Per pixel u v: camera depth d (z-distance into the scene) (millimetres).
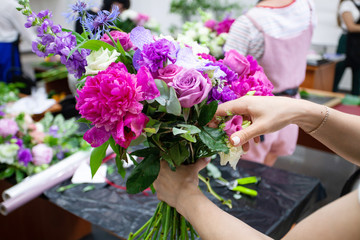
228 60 724
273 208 1107
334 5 4367
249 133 607
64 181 1315
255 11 1465
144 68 563
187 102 589
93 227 1949
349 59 4062
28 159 1349
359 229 495
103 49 619
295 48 1528
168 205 775
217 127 679
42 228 1646
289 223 1094
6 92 2154
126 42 675
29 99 2236
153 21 1882
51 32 612
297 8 1484
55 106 2342
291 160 2930
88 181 1291
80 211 1130
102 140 573
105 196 1212
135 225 1053
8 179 1400
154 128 580
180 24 5605
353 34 3922
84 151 1466
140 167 664
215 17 3762
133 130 529
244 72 723
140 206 1151
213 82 655
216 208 648
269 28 1438
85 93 546
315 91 3074
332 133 683
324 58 3645
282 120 635
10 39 3164
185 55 634
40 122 1623
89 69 593
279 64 1503
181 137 652
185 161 735
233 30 1500
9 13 2840
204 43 976
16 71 3059
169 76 596
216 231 604
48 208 1633
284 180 1284
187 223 816
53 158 1458
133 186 653
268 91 701
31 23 613
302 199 1158
